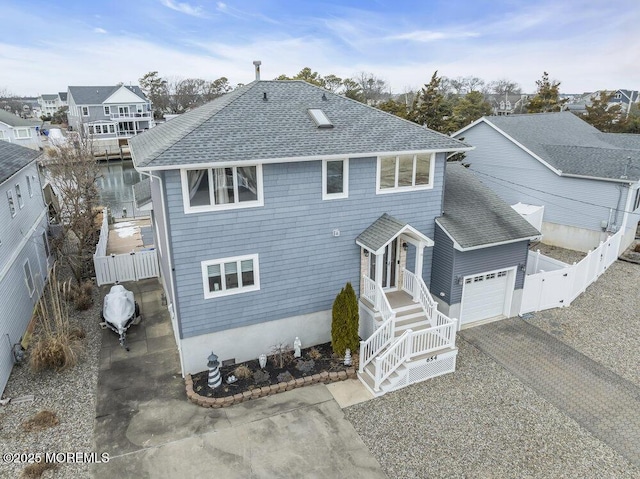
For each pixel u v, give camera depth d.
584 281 18.05
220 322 12.41
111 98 72.75
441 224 14.55
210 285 11.98
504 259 15.19
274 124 12.94
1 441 9.82
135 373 12.57
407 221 14.41
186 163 10.45
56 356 12.36
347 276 13.91
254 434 10.15
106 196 45.56
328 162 12.52
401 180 13.88
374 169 13.26
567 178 23.16
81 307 16.33
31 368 12.27
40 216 20.11
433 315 13.29
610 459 9.39
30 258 16.86
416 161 13.94
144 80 109.50
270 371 12.52
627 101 99.06
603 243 19.16
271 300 12.95
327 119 13.74
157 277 19.56
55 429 10.23
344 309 12.41
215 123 12.33
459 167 19.16
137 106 74.75
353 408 11.11
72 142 33.84
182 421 10.59
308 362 12.68
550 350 13.84
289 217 12.41
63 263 20.95
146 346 14.03
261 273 12.55
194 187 11.05
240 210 11.69
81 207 21.39
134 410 10.97
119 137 71.25
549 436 10.09
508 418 10.70
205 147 11.16
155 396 11.54
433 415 10.81
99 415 10.75
